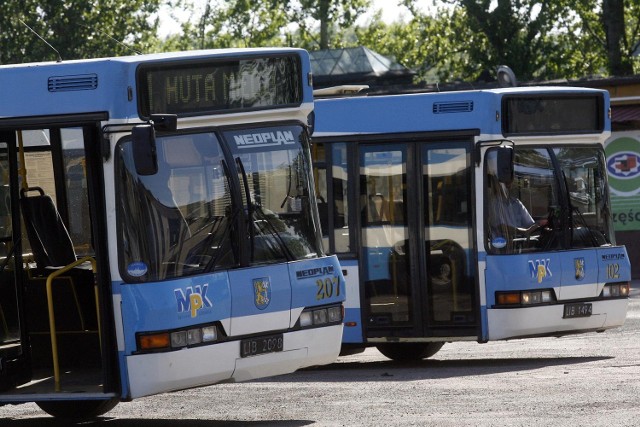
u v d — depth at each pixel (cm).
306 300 2002
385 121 2905
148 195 1875
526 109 2866
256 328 1931
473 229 2825
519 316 2788
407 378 2592
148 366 1847
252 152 1973
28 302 2058
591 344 3203
